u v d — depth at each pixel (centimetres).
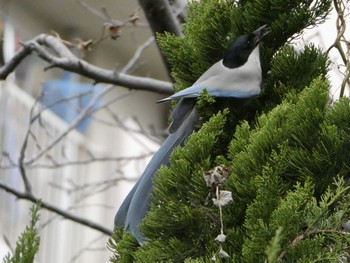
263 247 711
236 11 916
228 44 912
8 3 2144
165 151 828
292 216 715
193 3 964
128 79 1450
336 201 776
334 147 785
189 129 839
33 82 2291
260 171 769
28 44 1423
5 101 2195
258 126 822
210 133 800
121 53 2312
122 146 2428
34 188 2177
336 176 792
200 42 919
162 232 793
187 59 926
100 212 2350
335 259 718
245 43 853
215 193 775
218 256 743
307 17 903
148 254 783
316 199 793
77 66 1427
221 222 750
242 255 738
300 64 880
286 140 770
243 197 774
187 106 846
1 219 2114
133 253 837
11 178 2134
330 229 741
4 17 2139
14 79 2236
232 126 863
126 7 2170
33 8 2178
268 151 774
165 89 1455
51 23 2233
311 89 806
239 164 773
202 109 842
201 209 782
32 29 2211
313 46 889
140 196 809
